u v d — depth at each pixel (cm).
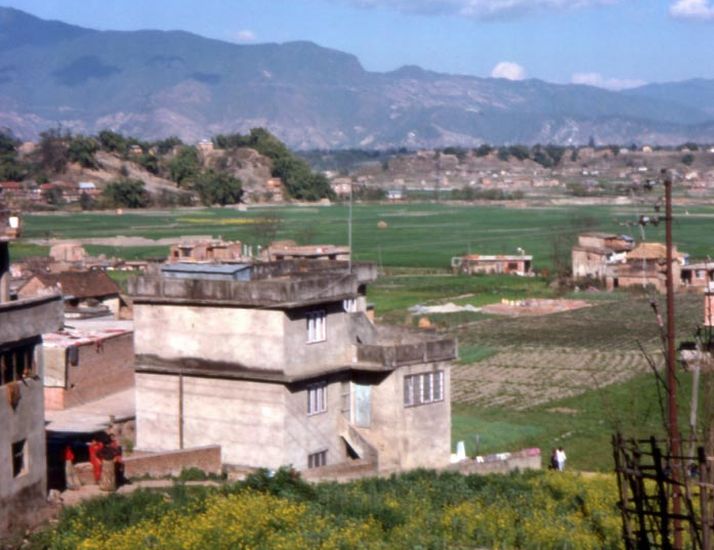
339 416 5709
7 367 3969
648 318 12675
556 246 18200
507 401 8250
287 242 18400
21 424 4016
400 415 5691
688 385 6838
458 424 7394
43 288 10050
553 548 3866
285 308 5338
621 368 9594
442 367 5903
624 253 16512
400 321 12094
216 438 5541
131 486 4603
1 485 3891
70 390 6612
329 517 4100
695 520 2216
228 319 5494
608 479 5141
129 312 10556
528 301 14175
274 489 4484
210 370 5538
